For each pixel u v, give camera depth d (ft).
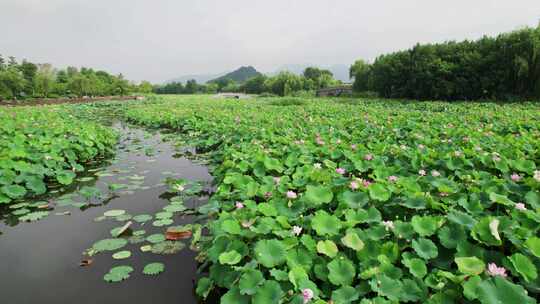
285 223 10.07
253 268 8.04
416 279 7.70
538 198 11.17
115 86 164.96
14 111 48.01
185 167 23.98
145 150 29.37
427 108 64.54
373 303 6.77
